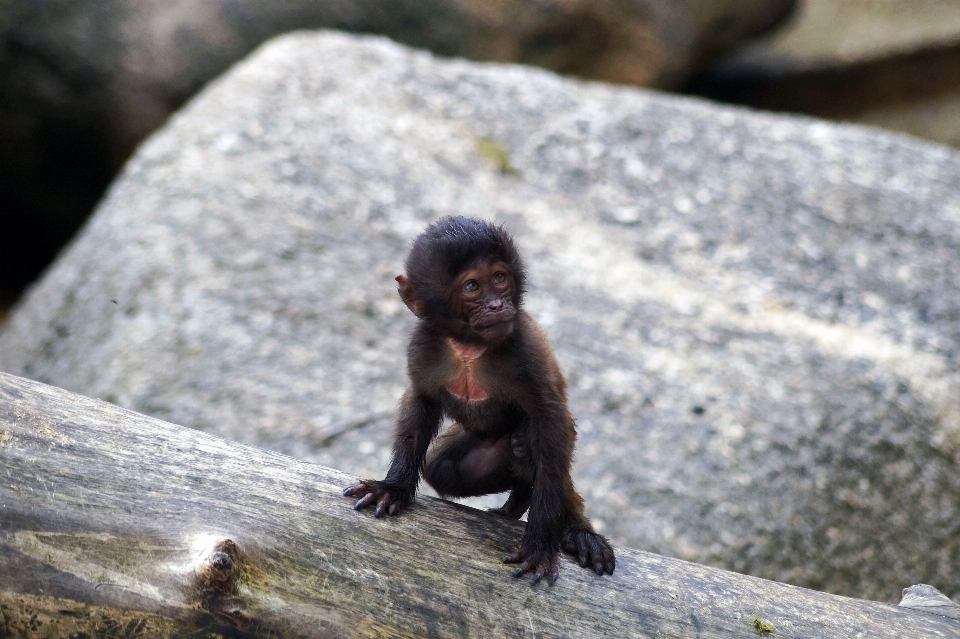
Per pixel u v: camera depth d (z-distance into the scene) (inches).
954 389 526.9
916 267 609.9
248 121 666.8
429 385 283.3
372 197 624.1
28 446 217.5
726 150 705.0
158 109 902.4
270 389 490.0
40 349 567.8
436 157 671.1
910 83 1135.6
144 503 218.2
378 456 455.8
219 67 906.1
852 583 446.6
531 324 281.9
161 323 524.1
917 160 710.5
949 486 488.1
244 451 240.8
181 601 210.2
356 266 573.9
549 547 245.4
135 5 897.5
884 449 488.4
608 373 518.0
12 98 886.4
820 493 462.3
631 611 238.1
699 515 439.8
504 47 965.8
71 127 905.5
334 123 675.4
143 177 634.8
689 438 476.1
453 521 247.8
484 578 236.4
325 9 922.7
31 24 876.6
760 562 432.5
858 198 661.3
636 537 424.8
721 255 619.5
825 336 555.8
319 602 221.6
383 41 795.4
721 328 558.6
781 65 1140.5
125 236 585.3
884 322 569.6
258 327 525.3
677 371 522.3
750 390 507.5
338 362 514.0
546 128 712.4
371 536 234.5
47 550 207.0
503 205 644.1
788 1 1135.0
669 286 595.2
